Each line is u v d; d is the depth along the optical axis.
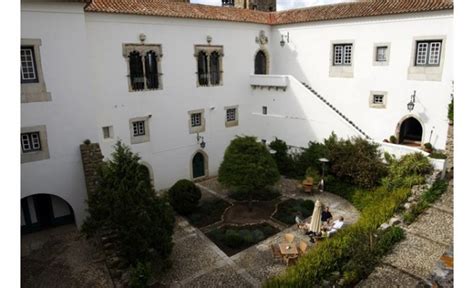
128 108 17.67
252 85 23.28
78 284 11.05
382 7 18.91
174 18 18.50
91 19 15.65
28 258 12.56
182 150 20.45
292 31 22.81
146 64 18.02
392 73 18.86
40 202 14.48
